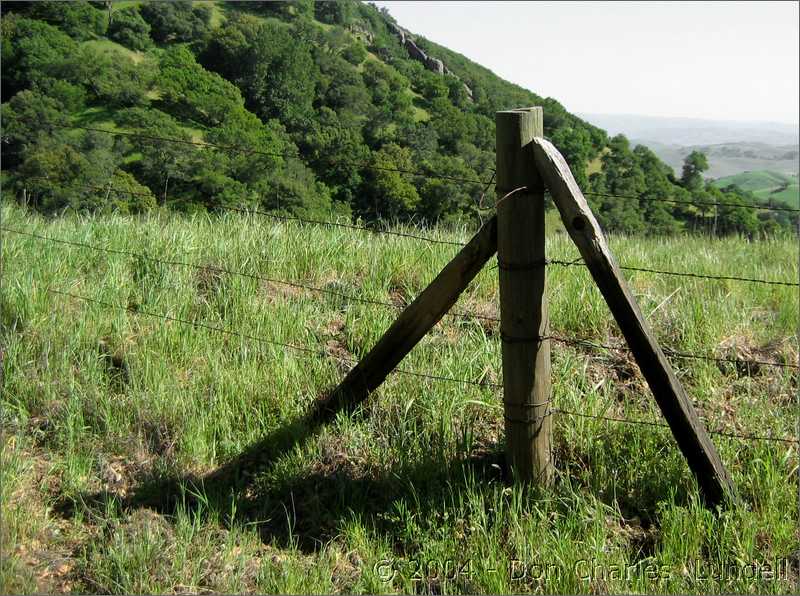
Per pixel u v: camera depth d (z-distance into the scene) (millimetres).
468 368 4434
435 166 42281
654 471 3867
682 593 3225
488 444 4098
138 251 5879
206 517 3670
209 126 58469
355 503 3783
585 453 4023
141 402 4320
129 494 3797
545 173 3283
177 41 80000
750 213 10398
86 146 32094
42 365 4570
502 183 3395
